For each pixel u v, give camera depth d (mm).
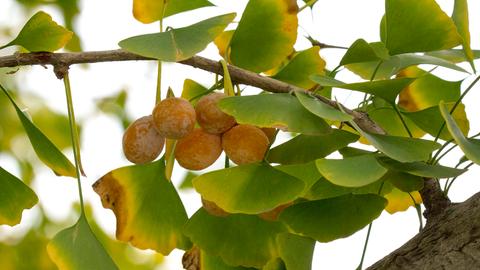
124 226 1335
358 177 1214
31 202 1355
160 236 1341
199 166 1260
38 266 1771
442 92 1427
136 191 1335
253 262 1332
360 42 1288
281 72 1347
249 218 1329
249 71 1312
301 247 1325
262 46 1326
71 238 1286
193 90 1374
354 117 1298
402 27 1301
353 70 1383
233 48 1326
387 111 1408
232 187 1256
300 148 1270
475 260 1252
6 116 1758
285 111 1231
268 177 1257
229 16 1261
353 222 1287
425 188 1300
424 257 1270
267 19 1314
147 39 1241
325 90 1397
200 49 1233
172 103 1244
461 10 1295
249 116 1227
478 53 1396
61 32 1298
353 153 1300
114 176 1331
